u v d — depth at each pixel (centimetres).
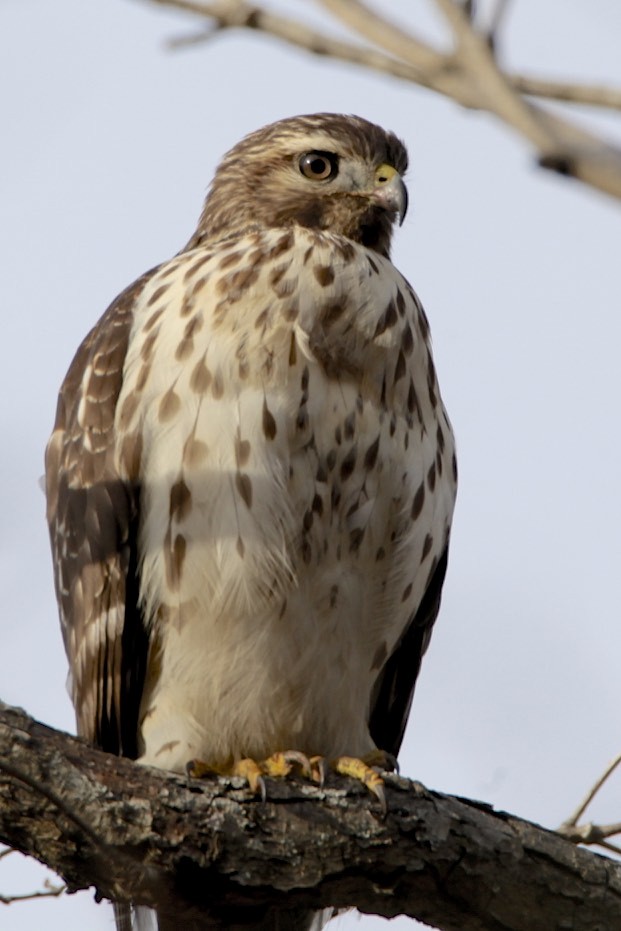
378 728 1219
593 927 891
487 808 906
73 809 800
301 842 866
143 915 1038
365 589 1089
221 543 1033
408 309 1105
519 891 886
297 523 1041
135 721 1102
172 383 1047
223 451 1030
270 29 460
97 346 1113
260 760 1080
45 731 839
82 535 1108
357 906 895
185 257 1131
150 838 838
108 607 1089
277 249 1083
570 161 398
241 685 1066
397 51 429
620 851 1015
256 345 1038
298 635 1065
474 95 421
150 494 1058
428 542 1109
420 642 1196
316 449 1041
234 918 896
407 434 1080
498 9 427
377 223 1226
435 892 887
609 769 1030
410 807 885
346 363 1055
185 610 1055
